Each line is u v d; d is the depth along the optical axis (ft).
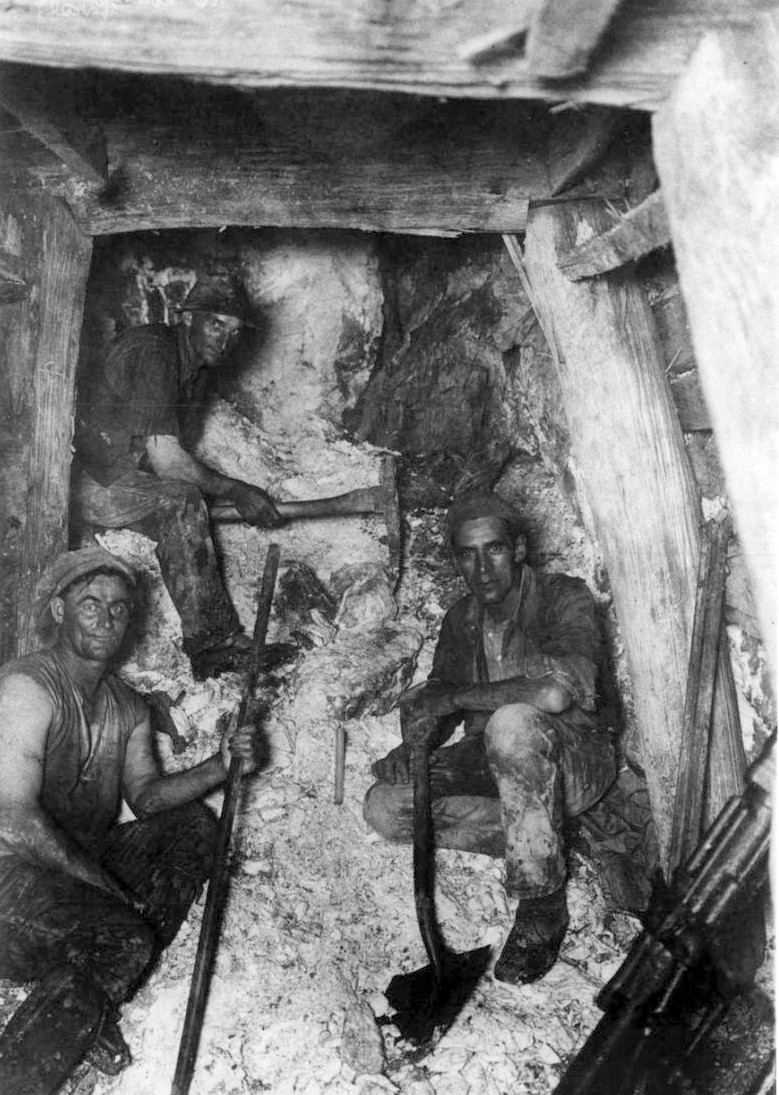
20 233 10.37
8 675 9.77
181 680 12.28
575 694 9.84
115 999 8.71
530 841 9.37
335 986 9.29
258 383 15.28
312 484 14.65
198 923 9.83
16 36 4.19
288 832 10.75
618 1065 7.28
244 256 14.80
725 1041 7.43
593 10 3.79
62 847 9.16
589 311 9.46
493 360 14.71
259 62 4.24
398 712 12.49
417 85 4.30
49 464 10.72
